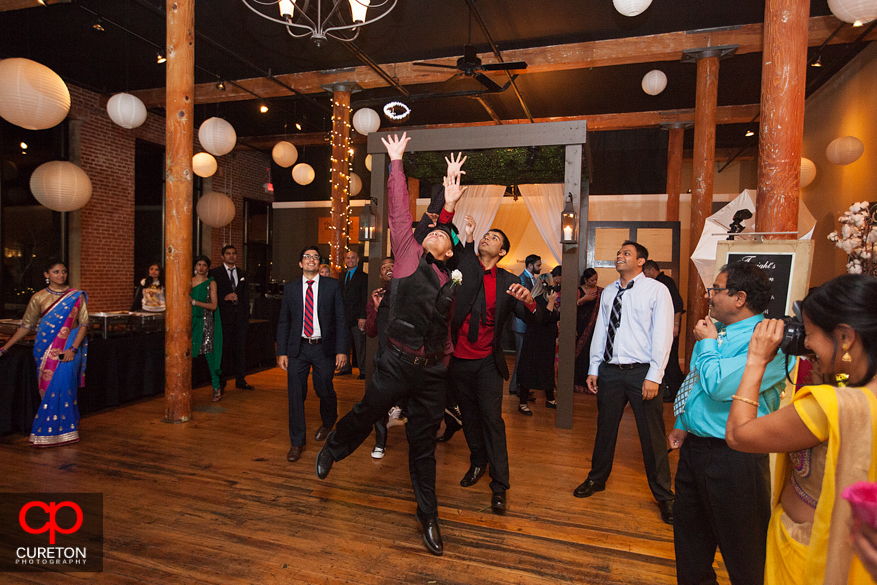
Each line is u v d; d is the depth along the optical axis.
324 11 5.55
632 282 2.88
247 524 2.53
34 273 7.60
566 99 8.22
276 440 3.85
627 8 4.17
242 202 11.58
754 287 1.55
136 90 8.23
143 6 5.38
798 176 3.51
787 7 3.48
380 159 4.78
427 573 2.14
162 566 2.15
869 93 5.72
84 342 3.79
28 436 3.83
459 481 3.16
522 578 2.12
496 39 6.27
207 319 4.89
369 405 2.31
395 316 2.29
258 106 8.86
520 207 10.37
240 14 5.69
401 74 7.03
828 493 0.96
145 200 9.33
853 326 0.96
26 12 5.69
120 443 3.70
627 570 2.20
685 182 10.50
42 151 7.71
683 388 1.77
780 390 1.58
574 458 3.63
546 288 4.48
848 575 0.92
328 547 2.34
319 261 3.56
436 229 2.34
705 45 5.88
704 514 1.71
